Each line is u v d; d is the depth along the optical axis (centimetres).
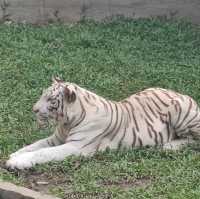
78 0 2495
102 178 1191
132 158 1274
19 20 2430
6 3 2408
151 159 1273
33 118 1520
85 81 1819
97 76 1864
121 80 1850
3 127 1464
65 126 1295
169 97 1365
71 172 1220
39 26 2403
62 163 1241
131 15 2553
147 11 2564
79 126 1278
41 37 2208
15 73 1841
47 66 1916
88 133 1280
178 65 2033
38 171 1226
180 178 1184
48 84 1769
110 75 1891
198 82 1859
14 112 1555
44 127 1452
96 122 1283
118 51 2131
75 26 2400
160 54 2139
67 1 2483
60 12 2486
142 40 2277
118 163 1245
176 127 1351
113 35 2295
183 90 1781
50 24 2434
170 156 1296
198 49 2214
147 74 1912
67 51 2091
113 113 1303
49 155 1252
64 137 1316
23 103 1614
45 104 1282
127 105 1336
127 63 2009
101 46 2169
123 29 2373
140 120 1330
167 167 1235
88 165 1240
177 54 2148
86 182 1172
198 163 1254
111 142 1302
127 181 1185
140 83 1830
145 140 1323
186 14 2584
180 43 2256
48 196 1109
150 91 1378
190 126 1349
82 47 2147
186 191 1127
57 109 1282
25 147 1309
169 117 1348
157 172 1213
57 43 2161
